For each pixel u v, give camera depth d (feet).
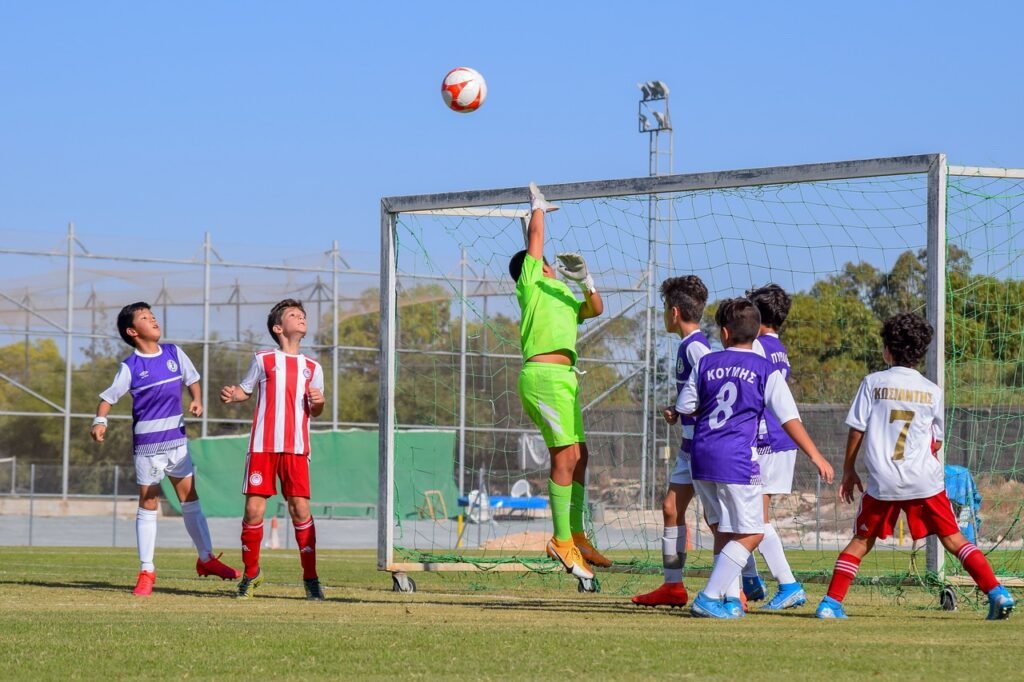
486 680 36.09
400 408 319.47
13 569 104.83
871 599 75.72
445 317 318.86
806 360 208.13
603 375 269.03
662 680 36.04
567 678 36.45
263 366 68.54
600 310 73.31
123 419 310.65
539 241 73.67
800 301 206.90
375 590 81.71
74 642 43.73
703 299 64.64
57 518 280.92
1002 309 120.26
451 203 86.58
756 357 57.52
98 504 295.69
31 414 301.02
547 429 70.64
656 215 102.99
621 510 202.59
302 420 68.90
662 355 210.38
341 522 276.82
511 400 315.58
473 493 240.12
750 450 57.26
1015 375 105.50
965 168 71.20
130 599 66.64
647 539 153.58
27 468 301.22
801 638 46.42
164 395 73.36
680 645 43.65
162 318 311.27
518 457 309.22
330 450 294.05
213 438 284.00
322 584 87.92
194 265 313.53
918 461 57.62
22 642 43.60
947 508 58.18
